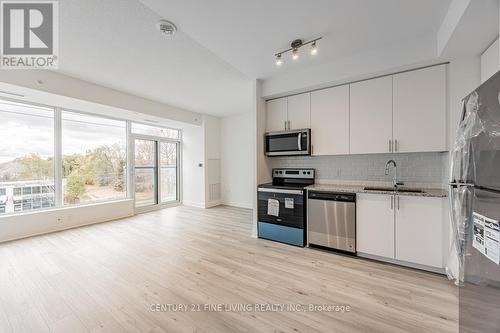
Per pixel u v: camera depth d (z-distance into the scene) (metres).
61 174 3.99
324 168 3.39
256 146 3.37
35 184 3.71
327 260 2.57
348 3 1.75
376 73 2.56
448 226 2.13
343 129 2.88
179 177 6.23
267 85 3.33
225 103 4.79
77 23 2.04
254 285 2.05
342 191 2.67
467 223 1.29
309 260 2.57
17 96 3.27
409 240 2.30
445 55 2.14
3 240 3.22
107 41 2.35
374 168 3.02
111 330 1.50
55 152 3.91
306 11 1.84
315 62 2.80
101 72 3.16
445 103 2.29
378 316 1.62
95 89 3.60
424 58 2.23
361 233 2.56
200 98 4.42
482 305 1.10
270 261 2.55
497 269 0.98
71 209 3.95
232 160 6.05
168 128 5.95
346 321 1.58
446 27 1.91
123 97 4.02
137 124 5.24
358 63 2.59
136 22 2.03
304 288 2.00
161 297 1.88
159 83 3.59
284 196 3.10
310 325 1.54
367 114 2.72
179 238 3.38
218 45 2.38
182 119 5.22
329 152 2.99
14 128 3.50
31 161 3.67
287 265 2.45
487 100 1.08
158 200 5.63
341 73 2.70
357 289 1.97
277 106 3.44
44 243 3.17
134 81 3.50
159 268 2.40
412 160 2.77
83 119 4.30
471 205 1.24
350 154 2.94
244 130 5.82
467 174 1.31
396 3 1.75
